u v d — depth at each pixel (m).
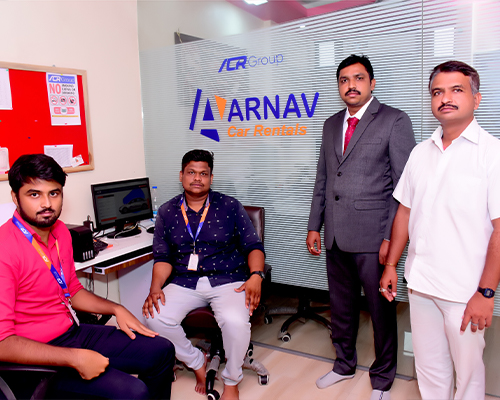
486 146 1.33
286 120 2.42
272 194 2.55
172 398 1.98
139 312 2.80
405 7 1.97
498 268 1.29
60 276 1.54
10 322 1.28
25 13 2.21
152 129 3.01
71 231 2.03
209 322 1.98
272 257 2.61
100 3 2.66
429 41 1.94
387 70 2.06
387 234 1.74
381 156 1.78
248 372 2.22
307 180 2.42
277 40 2.38
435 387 1.60
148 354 1.53
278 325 2.78
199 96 2.75
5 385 1.19
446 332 1.49
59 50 2.40
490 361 2.02
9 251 1.35
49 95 2.35
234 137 2.64
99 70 2.68
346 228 1.84
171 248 2.20
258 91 2.49
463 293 1.38
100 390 1.34
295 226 2.50
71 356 1.27
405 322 2.24
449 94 1.34
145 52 2.94
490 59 1.82
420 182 1.51
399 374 2.13
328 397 1.95
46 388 1.21
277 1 2.55
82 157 2.58
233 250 2.18
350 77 1.78
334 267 1.99
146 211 2.79
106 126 2.76
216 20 2.62
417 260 1.51
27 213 1.39
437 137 1.46
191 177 2.05
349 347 2.05
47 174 1.38
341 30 2.16
